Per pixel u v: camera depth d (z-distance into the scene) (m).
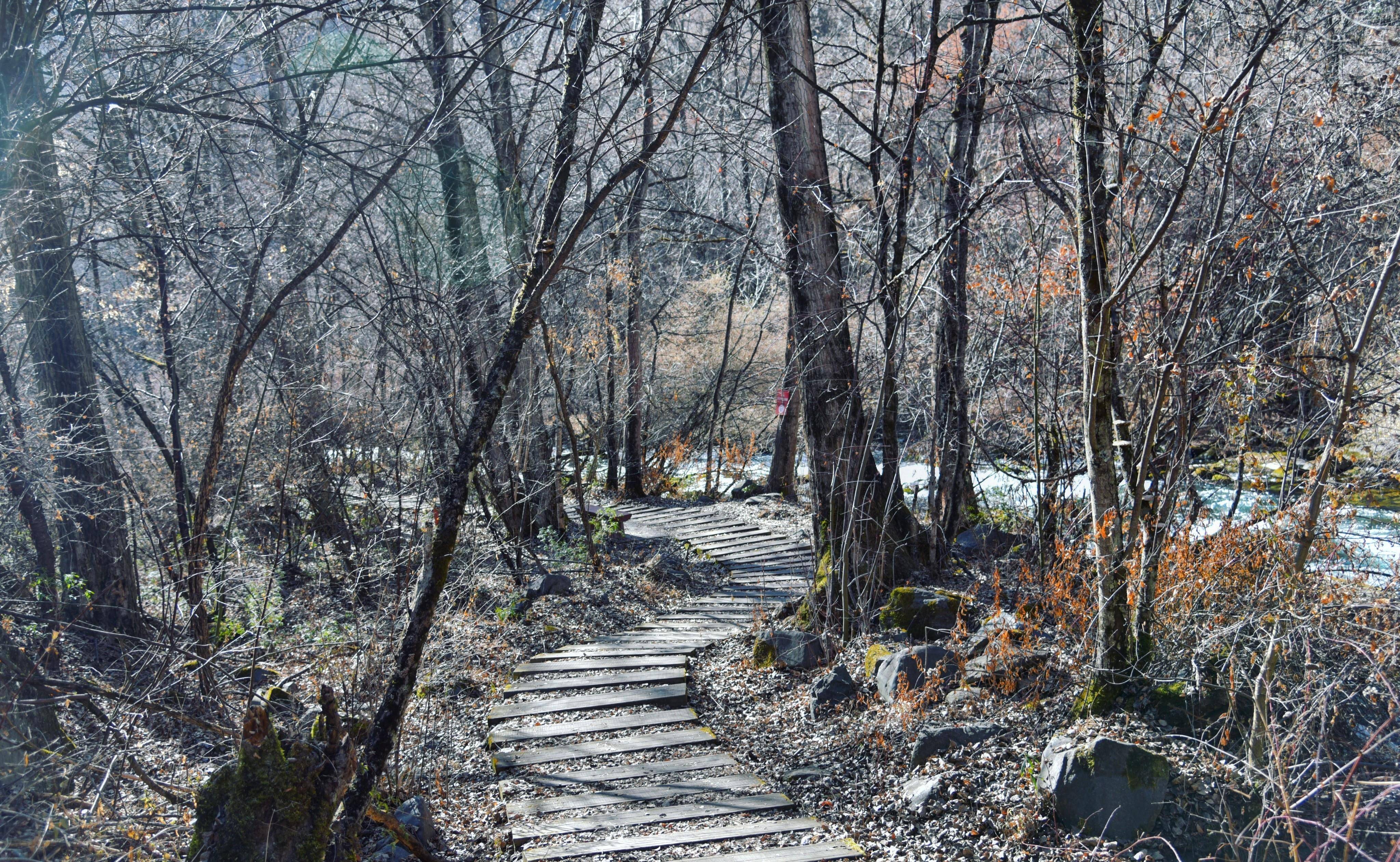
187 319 10.16
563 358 15.80
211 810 3.86
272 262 8.51
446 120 6.76
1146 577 5.65
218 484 10.74
